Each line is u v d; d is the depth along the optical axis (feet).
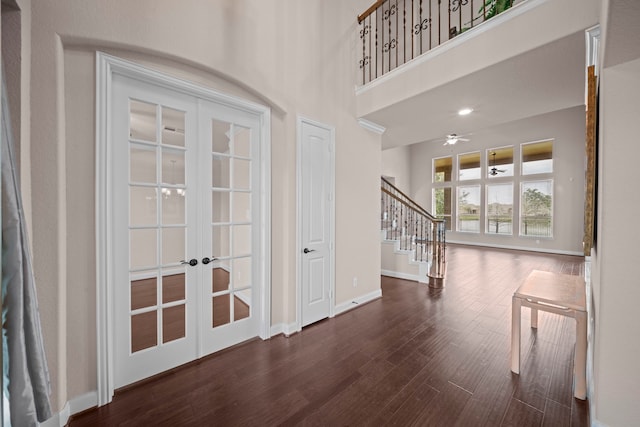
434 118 12.03
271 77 8.53
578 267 19.52
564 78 8.45
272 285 8.96
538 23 6.87
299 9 9.46
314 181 10.11
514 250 27.48
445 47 8.80
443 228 16.72
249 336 8.72
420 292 13.83
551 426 5.20
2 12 4.48
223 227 11.66
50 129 5.07
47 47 5.03
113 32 5.66
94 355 5.71
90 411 5.59
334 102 10.84
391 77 10.50
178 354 7.18
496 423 5.28
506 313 10.96
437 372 6.95
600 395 4.86
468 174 32.01
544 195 26.76
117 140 6.17
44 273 5.05
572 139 25.02
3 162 3.57
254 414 5.57
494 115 11.70
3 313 3.59
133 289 12.58
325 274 10.53
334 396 6.09
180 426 5.27
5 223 3.59
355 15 11.74
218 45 7.23
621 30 3.77
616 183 4.74
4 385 3.60
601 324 4.85
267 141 8.62
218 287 11.21
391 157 33.63
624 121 4.67
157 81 6.53
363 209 12.30
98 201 5.68
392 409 5.68
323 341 8.66
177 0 6.53
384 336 8.99
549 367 7.13
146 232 13.44
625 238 4.66
